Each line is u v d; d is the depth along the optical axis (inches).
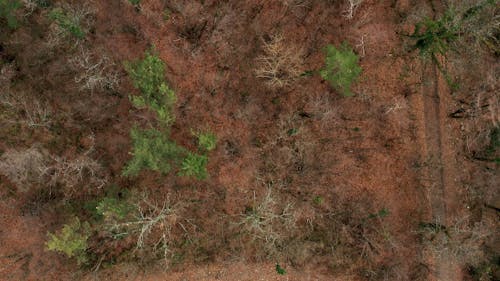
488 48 1080.8
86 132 1071.6
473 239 1069.1
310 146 1090.1
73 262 1056.8
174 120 1040.2
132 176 1066.7
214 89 1076.5
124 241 1068.5
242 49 1069.1
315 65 1071.6
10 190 1057.5
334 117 1084.5
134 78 948.6
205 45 1067.3
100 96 1058.7
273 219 1086.4
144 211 1069.8
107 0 1046.4
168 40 1065.5
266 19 1063.0
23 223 1059.9
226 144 1082.1
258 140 1087.0
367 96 1084.5
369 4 1070.4
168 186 1082.1
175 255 1082.7
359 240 1096.2
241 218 1087.0
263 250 1093.8
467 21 952.3
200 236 1088.8
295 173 1095.6
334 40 1070.4
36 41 1047.0
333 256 1096.8
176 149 966.4
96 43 1052.5
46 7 1017.5
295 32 1068.5
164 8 1053.8
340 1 1058.7
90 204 1063.0
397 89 1093.1
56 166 1025.5
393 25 1081.4
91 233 1054.4
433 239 1090.1
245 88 1077.1
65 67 1051.3
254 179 1092.5
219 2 1055.6
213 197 1089.4
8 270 1055.0
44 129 1056.8
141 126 1058.1
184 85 1071.6
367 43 1075.9
